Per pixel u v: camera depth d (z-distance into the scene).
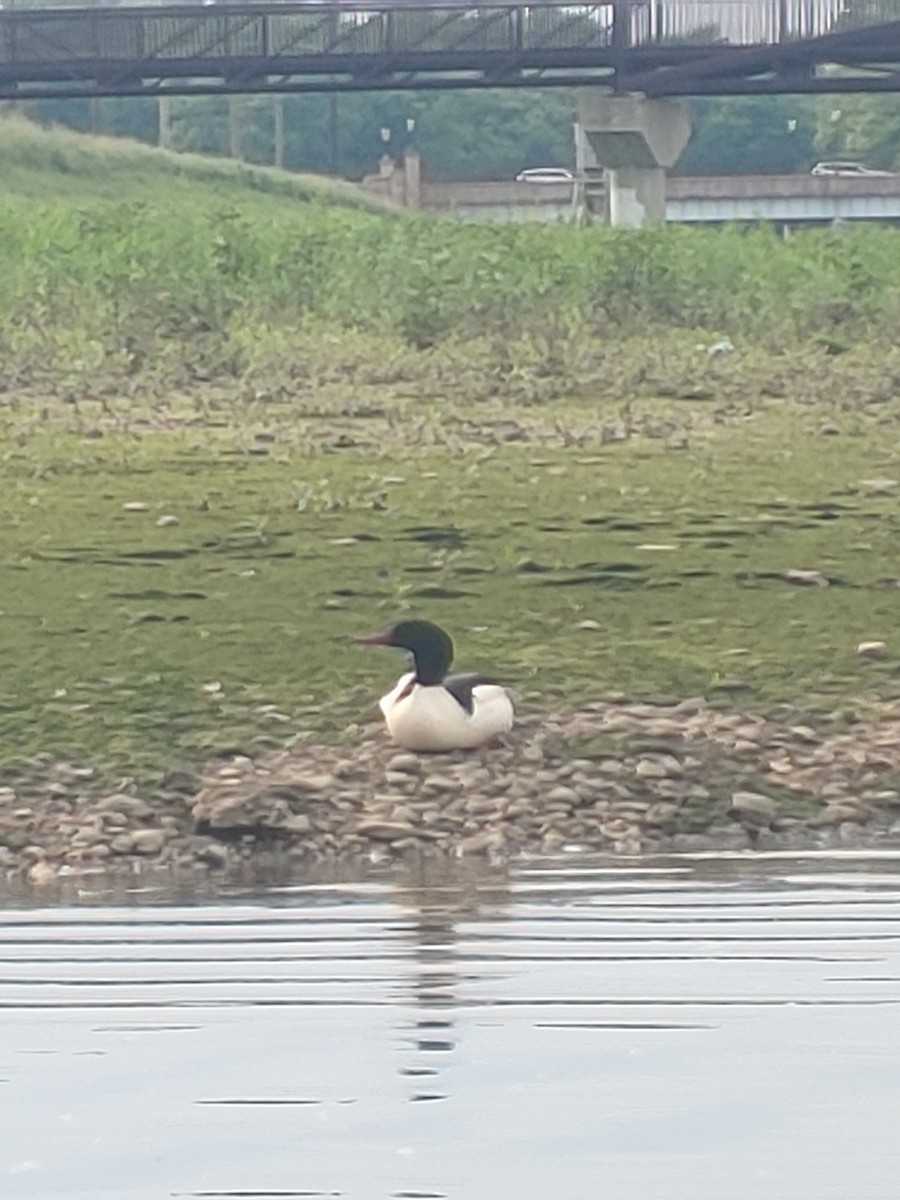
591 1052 10.20
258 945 11.97
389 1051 10.27
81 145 66.06
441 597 18.53
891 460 24.53
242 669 16.70
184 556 19.75
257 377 30.20
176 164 67.50
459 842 14.28
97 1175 9.06
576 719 15.84
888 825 14.79
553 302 34.72
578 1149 9.23
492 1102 9.69
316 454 24.52
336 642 17.31
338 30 55.53
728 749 15.41
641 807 14.73
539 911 12.59
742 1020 10.59
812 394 29.45
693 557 19.81
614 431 26.14
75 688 16.31
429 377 30.52
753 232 38.50
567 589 18.81
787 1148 9.25
